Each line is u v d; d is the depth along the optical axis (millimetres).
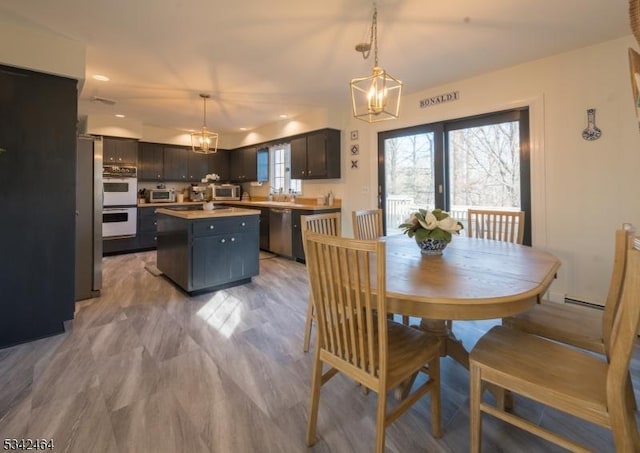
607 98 2756
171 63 3145
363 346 1271
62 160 2539
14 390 1787
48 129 2490
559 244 3049
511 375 1186
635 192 2664
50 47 2520
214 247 3521
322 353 1433
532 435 1486
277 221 5406
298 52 2898
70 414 1599
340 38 2660
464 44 2770
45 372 1969
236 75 3461
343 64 3176
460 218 3834
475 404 1273
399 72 3385
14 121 2355
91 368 2016
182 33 2572
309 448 1408
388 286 1343
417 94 4039
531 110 3152
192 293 3447
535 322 1654
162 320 2771
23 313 2381
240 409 1652
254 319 2807
